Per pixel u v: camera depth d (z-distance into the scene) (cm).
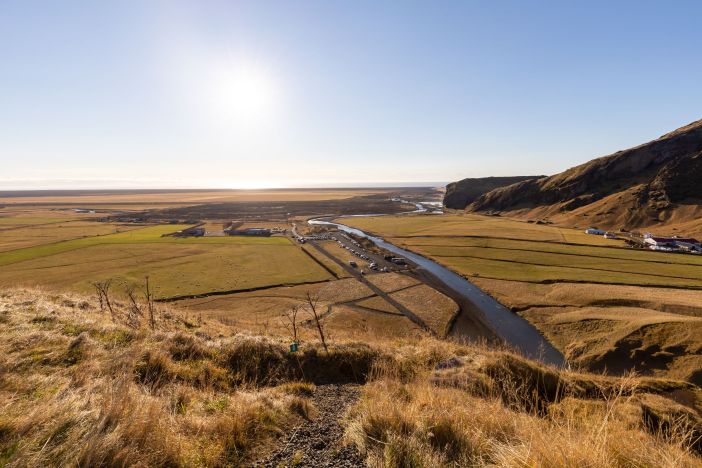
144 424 412
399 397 683
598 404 669
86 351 859
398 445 402
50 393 563
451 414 483
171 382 802
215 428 522
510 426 462
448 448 412
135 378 789
